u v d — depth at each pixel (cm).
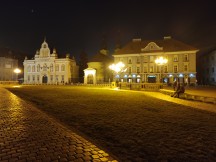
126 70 7925
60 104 1878
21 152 673
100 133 938
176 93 2520
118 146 768
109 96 2667
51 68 9212
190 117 1298
